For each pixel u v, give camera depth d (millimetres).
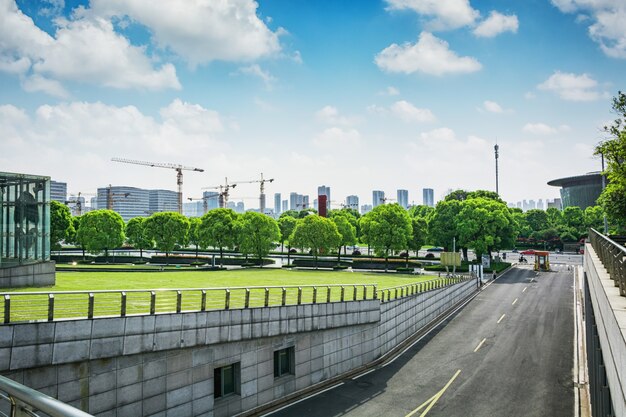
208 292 25547
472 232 62875
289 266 61500
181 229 61812
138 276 37375
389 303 28203
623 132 25281
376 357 26469
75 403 13680
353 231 75375
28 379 12805
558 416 18656
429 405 19906
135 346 15016
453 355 27391
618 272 9281
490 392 21359
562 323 34281
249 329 18812
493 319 36250
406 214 61250
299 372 21359
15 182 24406
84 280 30891
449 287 40250
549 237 103500
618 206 30422
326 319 22812
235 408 18281
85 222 58219
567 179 123625
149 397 15453
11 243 24109
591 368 15523
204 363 17188
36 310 16234
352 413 19062
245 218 62781
